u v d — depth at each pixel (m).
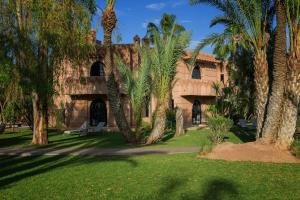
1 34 17.58
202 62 38.38
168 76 18.98
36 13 17.53
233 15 15.30
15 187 8.75
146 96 20.28
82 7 18.88
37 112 19.61
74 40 18.56
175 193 7.79
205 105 39.75
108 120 32.19
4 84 18.34
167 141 20.05
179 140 20.44
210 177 9.30
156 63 18.98
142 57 20.28
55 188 8.55
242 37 15.98
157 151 15.52
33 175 10.30
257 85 14.84
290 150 12.59
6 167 11.93
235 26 15.05
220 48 31.09
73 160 13.30
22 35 17.75
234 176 9.39
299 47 12.37
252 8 14.45
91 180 9.38
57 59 19.14
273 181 8.77
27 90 18.59
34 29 17.92
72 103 32.84
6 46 17.64
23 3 17.94
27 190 8.42
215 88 36.28
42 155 14.93
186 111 36.66
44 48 18.47
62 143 19.92
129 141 19.14
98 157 13.98
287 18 12.70
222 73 41.16
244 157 12.36
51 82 19.08
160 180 9.13
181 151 15.35
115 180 9.30
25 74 17.89
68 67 30.48
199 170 10.30
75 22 18.67
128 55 31.75
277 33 12.83
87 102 32.88
